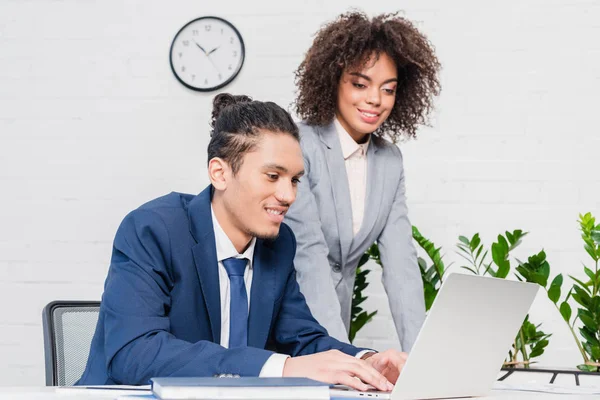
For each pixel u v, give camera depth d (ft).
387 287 6.60
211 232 4.52
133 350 3.84
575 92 9.91
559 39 9.97
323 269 6.01
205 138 10.58
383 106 6.35
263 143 4.31
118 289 4.15
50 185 10.77
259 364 3.55
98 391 3.33
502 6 10.09
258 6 10.55
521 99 9.98
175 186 10.56
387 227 6.66
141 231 4.35
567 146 9.87
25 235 10.75
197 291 4.46
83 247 10.66
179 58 10.64
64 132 10.82
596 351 7.42
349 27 6.32
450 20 10.16
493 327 3.51
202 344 3.75
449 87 10.10
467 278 3.20
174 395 2.68
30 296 10.65
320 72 6.42
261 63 10.47
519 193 9.89
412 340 6.31
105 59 10.83
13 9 11.04
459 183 10.00
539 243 9.80
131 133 10.69
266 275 4.71
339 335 5.69
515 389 4.00
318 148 6.41
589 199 9.78
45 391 3.37
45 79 10.91
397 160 6.76
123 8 10.86
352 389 3.55
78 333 5.22
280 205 4.36
